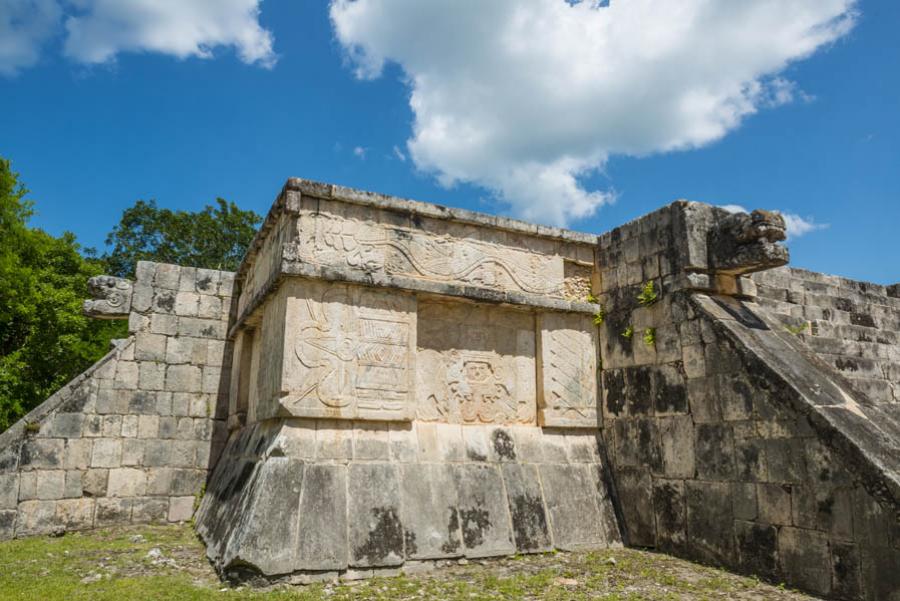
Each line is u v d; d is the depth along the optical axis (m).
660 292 7.19
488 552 6.26
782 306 8.99
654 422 7.05
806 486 5.34
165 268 9.61
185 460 9.10
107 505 8.49
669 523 6.66
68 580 5.32
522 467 7.01
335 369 6.25
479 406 7.20
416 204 7.07
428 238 7.16
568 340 7.80
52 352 16.31
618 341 7.72
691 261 6.85
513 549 6.41
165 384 9.23
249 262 8.86
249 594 4.90
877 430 5.31
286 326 6.15
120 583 5.22
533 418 7.49
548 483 7.04
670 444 6.80
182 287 9.64
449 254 7.25
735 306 6.91
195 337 9.57
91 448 8.55
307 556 5.40
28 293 15.62
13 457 7.98
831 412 5.38
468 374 7.23
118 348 9.06
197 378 9.45
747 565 5.76
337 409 6.16
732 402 6.14
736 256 6.64
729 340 6.25
